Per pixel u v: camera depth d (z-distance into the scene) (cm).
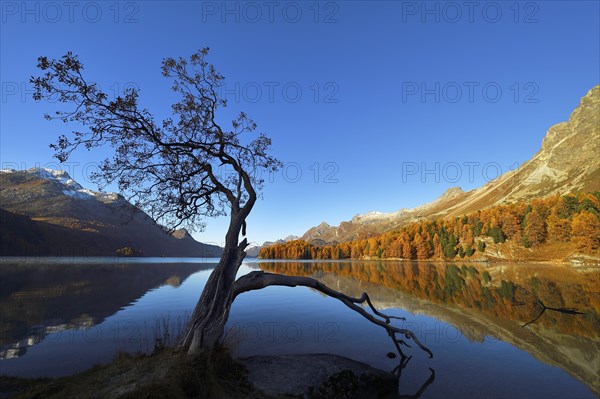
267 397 782
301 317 2236
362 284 4656
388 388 988
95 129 1098
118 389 669
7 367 1170
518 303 2659
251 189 1288
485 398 917
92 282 4775
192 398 691
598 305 2472
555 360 1265
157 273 7231
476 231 14712
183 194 1352
